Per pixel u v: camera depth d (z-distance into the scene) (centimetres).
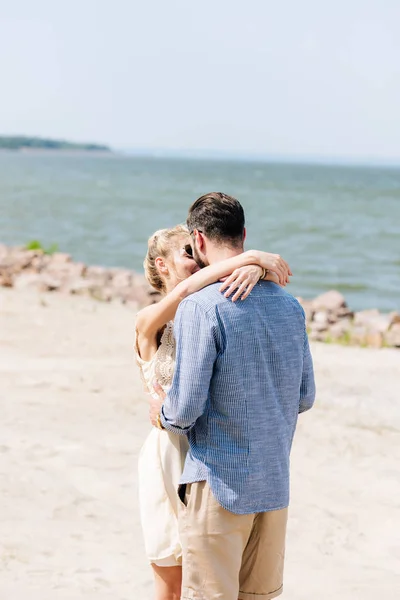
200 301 284
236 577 288
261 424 287
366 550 488
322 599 423
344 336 1252
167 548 321
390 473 617
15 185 7931
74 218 4212
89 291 1520
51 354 989
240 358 283
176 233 340
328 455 658
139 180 10881
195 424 291
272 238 3472
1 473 586
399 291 2158
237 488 282
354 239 3525
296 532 512
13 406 758
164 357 331
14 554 463
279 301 297
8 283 1576
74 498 548
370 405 811
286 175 17025
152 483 326
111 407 772
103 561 460
